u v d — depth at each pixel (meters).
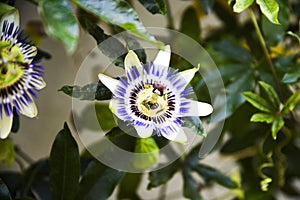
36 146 0.71
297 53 0.64
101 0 0.43
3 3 0.47
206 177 0.65
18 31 0.47
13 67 0.47
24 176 0.64
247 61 0.64
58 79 0.70
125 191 0.67
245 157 0.69
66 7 0.42
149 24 0.69
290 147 0.67
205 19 0.70
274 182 0.66
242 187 0.69
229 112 0.60
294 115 0.60
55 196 0.54
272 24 0.58
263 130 0.68
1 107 0.48
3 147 0.58
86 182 0.56
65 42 0.42
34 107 0.48
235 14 0.67
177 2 0.69
